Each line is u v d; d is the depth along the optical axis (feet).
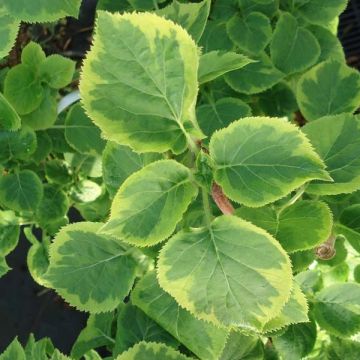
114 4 2.72
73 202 2.73
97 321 2.22
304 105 2.06
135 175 1.43
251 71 2.57
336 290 1.97
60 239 1.82
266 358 2.12
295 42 2.60
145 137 1.45
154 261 1.90
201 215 1.78
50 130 2.57
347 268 2.13
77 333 4.08
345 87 2.04
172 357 1.83
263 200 1.43
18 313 4.11
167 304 1.83
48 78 2.37
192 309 1.46
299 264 1.83
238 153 1.44
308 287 2.00
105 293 1.82
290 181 1.41
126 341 1.99
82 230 1.82
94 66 1.39
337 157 1.70
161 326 1.94
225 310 1.45
